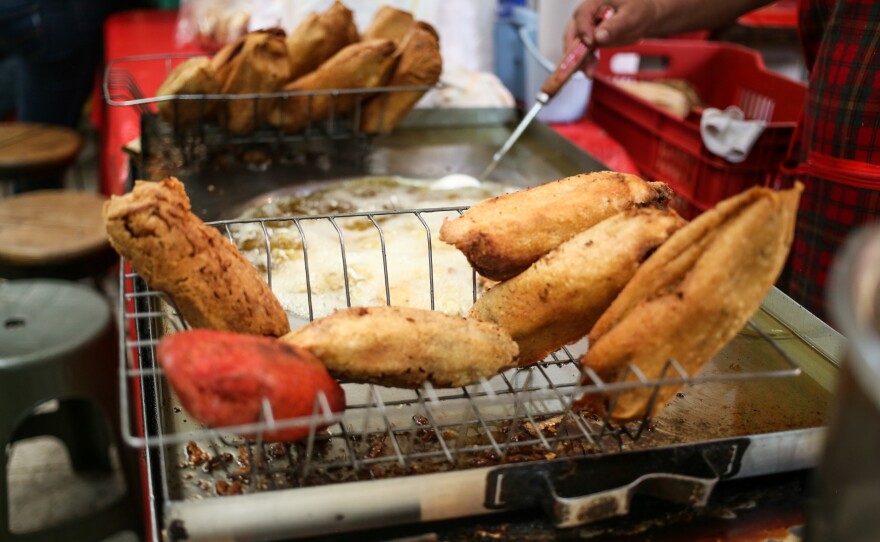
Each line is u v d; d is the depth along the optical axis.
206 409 0.48
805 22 1.17
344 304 0.85
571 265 0.61
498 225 0.66
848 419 0.37
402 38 1.44
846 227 1.06
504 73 2.10
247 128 1.33
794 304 0.78
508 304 0.64
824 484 0.40
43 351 1.22
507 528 0.54
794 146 1.25
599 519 0.54
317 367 0.53
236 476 0.57
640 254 0.59
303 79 1.35
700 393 0.69
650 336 0.54
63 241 1.63
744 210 0.52
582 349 0.75
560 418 0.65
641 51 1.90
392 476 0.58
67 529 1.35
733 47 1.87
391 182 1.27
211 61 1.30
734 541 0.54
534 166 1.36
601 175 0.73
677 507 0.57
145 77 1.70
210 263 0.59
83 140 2.24
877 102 0.98
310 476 0.57
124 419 0.48
